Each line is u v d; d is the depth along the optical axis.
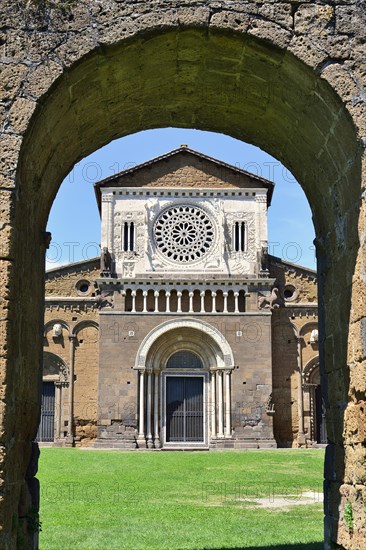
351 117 10.65
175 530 17.83
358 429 10.65
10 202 10.08
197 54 11.47
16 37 10.61
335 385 12.23
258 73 11.69
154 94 12.79
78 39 10.66
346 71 10.78
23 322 10.95
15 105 10.39
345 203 11.63
